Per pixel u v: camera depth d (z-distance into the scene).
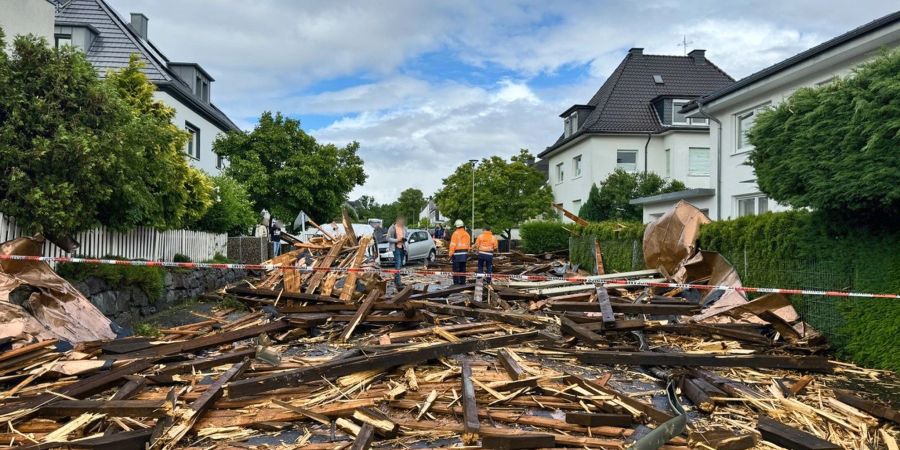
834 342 7.77
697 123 30.72
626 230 16.78
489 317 9.68
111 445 4.18
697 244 12.24
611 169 31.19
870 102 6.40
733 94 17.34
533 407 5.33
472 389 5.43
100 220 9.82
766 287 9.38
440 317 9.99
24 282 6.86
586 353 7.00
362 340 8.40
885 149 6.39
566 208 35.22
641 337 8.00
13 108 7.85
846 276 7.63
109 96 8.88
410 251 24.70
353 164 29.58
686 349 7.73
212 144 27.34
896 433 4.84
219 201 16.80
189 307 12.01
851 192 6.60
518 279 15.23
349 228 14.31
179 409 4.86
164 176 10.82
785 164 7.57
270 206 26.78
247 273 18.17
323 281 11.09
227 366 6.49
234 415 4.95
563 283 13.49
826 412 5.21
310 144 28.06
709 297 9.93
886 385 6.32
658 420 4.83
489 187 36.12
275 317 9.28
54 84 8.30
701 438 4.44
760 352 7.47
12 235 7.83
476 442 4.48
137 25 29.31
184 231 14.19
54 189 7.82
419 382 5.93
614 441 4.49
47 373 5.66
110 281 9.35
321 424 4.84
